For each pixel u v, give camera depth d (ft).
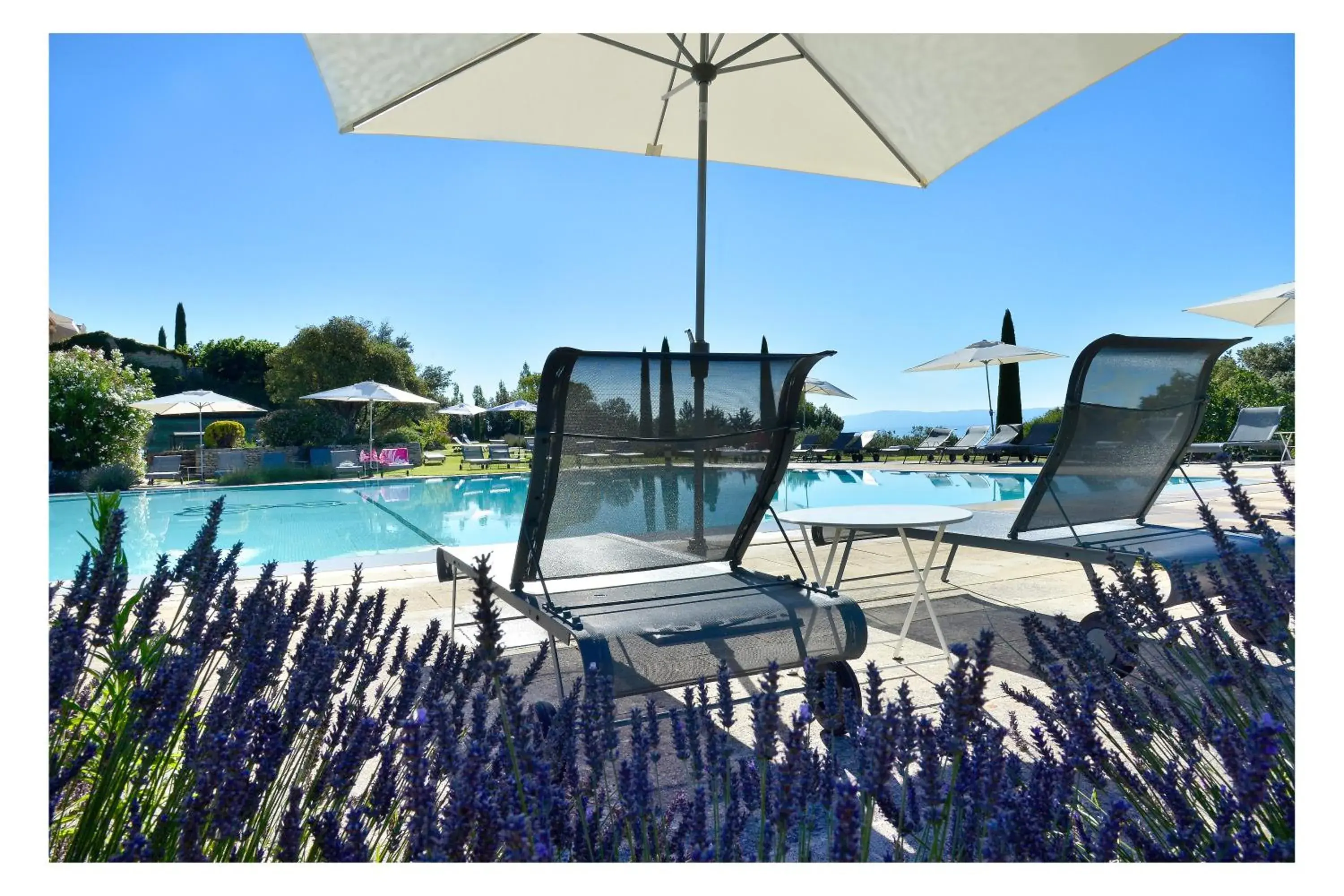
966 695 3.16
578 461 8.83
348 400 63.62
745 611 7.90
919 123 15.12
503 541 30.42
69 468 46.21
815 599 8.34
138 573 24.07
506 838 2.55
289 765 3.99
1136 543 11.00
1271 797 3.27
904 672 10.00
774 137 18.54
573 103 17.25
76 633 3.62
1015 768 4.14
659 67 16.57
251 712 3.97
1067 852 3.66
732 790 4.48
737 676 7.49
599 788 4.26
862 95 14.79
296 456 60.18
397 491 51.11
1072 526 11.07
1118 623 5.17
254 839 3.42
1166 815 3.86
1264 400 53.67
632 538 9.38
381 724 3.81
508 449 70.64
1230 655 4.24
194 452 56.13
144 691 3.62
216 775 3.15
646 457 9.19
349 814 3.23
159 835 3.37
